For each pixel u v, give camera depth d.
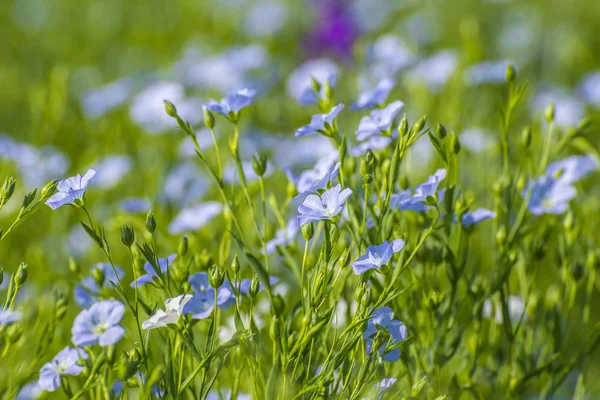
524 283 1.23
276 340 1.11
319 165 1.21
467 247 1.18
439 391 1.16
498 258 1.19
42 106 1.61
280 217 1.20
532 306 1.21
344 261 1.11
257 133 1.76
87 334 1.11
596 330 1.20
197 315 1.12
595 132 1.81
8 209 1.42
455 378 1.18
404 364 1.17
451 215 1.16
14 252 1.43
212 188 1.52
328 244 1.12
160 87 1.71
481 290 1.18
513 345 1.22
